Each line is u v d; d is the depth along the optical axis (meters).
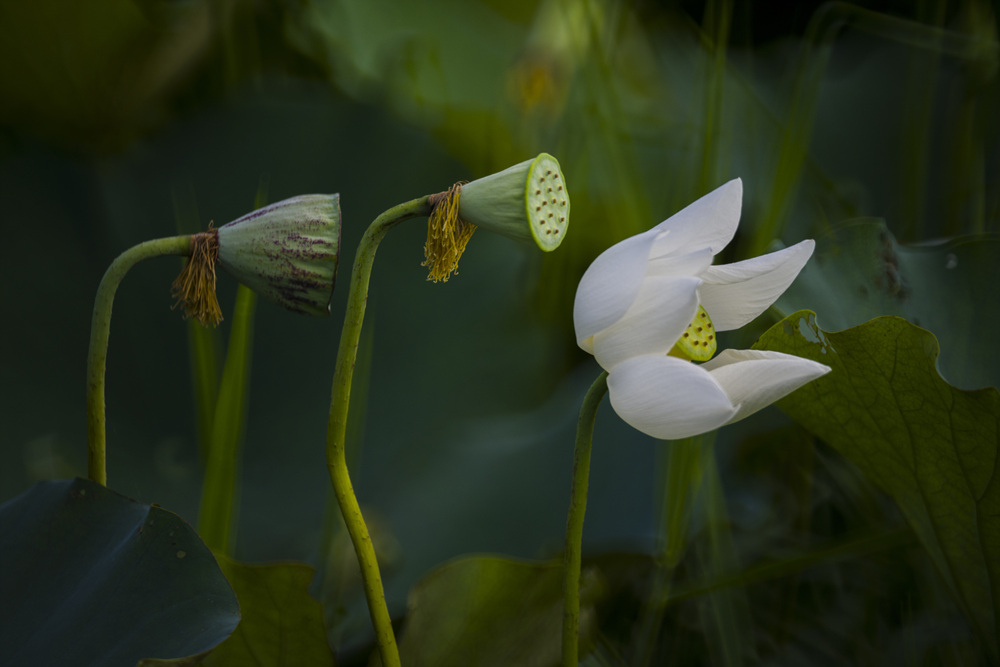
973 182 3.08
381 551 2.41
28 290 2.84
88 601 2.05
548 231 2.01
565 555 2.03
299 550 2.44
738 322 2.04
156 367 2.87
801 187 3.14
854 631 2.37
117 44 3.30
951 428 2.12
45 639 2.04
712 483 2.40
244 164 3.25
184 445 2.77
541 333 3.24
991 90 3.11
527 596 2.20
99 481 2.10
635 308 1.99
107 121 3.27
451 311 3.14
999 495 2.13
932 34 3.15
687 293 1.97
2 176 3.01
